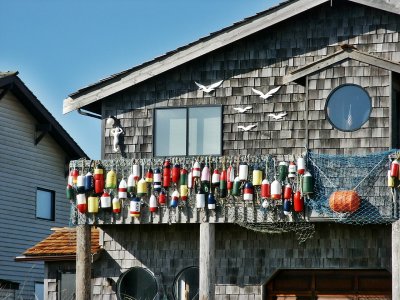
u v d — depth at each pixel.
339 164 20.12
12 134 30.72
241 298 21.92
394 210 19.67
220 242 22.20
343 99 20.61
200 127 22.30
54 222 32.59
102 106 23.02
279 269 21.78
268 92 21.95
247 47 22.22
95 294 22.91
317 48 21.78
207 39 22.17
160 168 21.47
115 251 22.94
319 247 21.56
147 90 22.77
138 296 22.67
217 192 20.92
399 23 21.31
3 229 30.09
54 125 32.06
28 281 31.19
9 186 30.48
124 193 21.52
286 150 21.67
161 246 22.66
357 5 21.62
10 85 30.09
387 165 19.86
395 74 20.58
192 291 22.38
